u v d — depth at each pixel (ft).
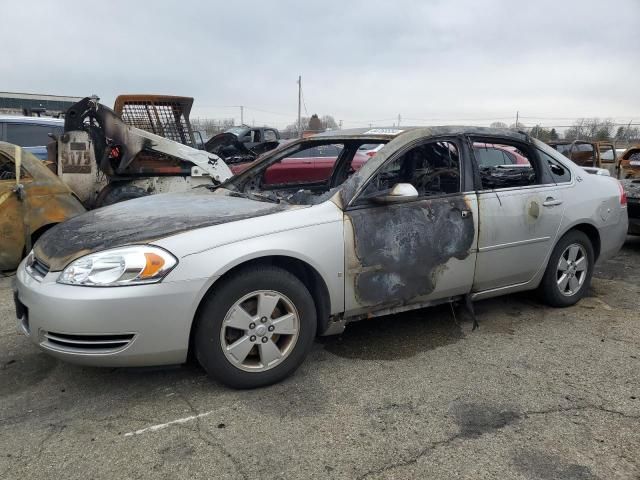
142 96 23.94
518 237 13.08
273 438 8.63
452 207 11.95
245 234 9.79
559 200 13.88
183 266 9.16
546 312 14.65
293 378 10.70
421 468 7.90
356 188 11.05
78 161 22.24
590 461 8.06
